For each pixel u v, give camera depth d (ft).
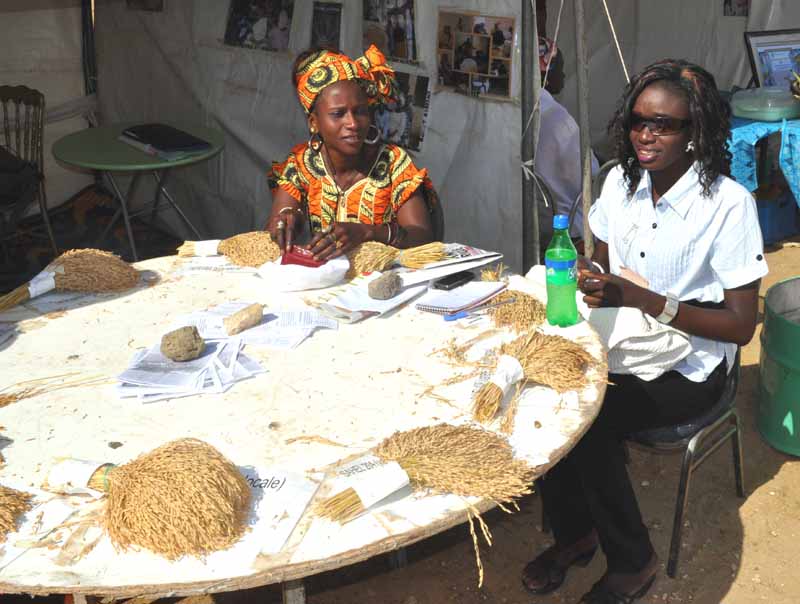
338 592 9.41
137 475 5.17
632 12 21.90
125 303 8.71
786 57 18.31
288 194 11.02
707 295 8.41
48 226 18.56
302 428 6.20
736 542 9.84
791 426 11.17
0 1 19.67
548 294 7.66
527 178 13.05
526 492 5.36
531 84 12.54
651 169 7.95
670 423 8.48
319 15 15.40
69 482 5.37
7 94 17.78
